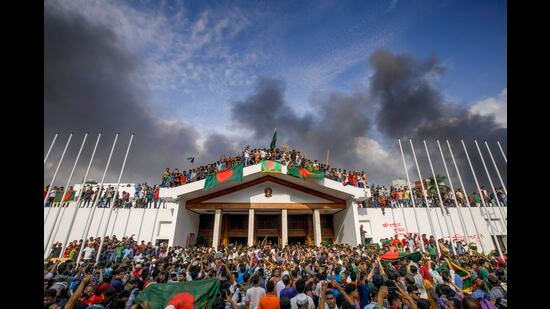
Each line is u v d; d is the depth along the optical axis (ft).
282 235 85.10
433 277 32.68
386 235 87.10
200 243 90.12
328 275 31.30
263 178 89.15
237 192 88.33
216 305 20.02
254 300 23.59
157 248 65.41
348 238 85.15
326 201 89.10
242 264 35.94
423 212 90.43
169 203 87.71
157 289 23.76
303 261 43.86
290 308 18.95
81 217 82.12
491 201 88.99
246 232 94.79
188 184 80.48
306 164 84.94
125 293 21.27
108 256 61.00
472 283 32.50
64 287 23.62
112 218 84.02
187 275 33.86
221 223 94.73
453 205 91.66
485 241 85.30
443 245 72.64
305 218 97.66
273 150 94.27
